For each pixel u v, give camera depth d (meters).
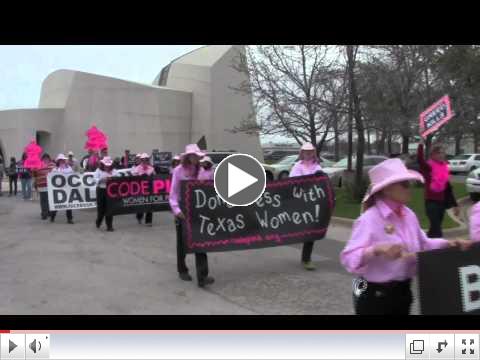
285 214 7.56
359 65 16.30
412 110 19.53
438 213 7.74
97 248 9.62
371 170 3.24
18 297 6.21
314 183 7.76
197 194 7.00
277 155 63.00
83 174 13.67
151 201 12.86
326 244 9.73
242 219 7.26
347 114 16.62
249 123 19.72
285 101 17.25
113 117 47.56
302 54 17.02
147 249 9.55
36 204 18.80
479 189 16.27
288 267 7.89
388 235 3.14
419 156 7.80
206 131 49.03
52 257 8.74
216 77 48.94
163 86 54.88
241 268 7.87
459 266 3.17
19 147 47.41
